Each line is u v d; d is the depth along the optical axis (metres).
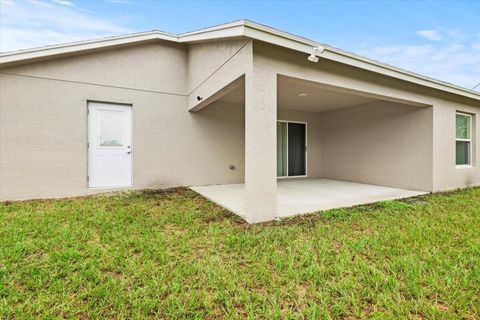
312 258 2.57
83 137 5.87
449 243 2.96
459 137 7.23
